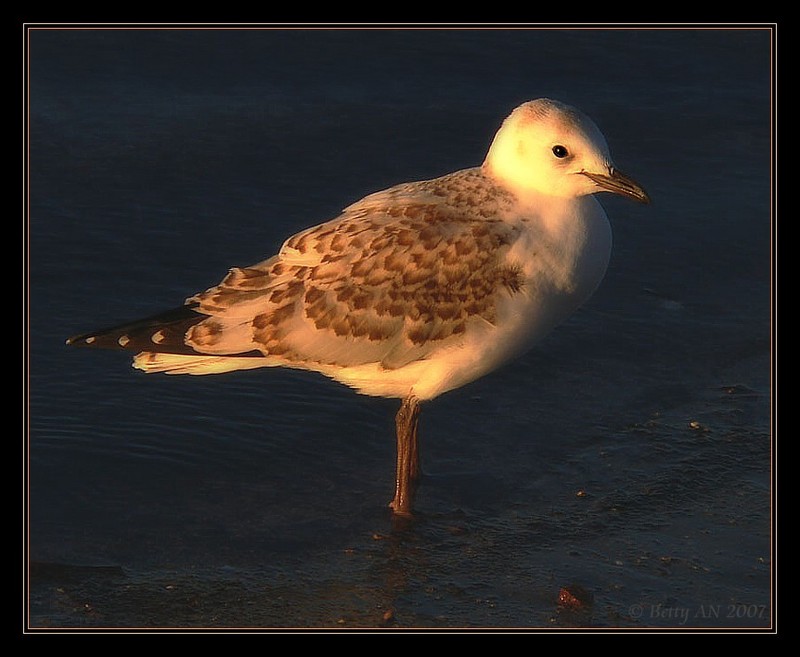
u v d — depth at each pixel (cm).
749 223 1741
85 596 1118
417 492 1272
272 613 1109
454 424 1377
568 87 1997
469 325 1199
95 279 1556
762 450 1346
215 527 1214
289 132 1855
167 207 1694
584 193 1223
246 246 1634
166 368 1227
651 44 2102
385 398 1403
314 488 1276
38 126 1819
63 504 1227
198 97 1917
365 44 2048
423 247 1194
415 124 1889
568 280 1216
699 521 1240
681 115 1956
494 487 1286
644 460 1329
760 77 2045
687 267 1661
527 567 1173
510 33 2098
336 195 1741
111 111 1869
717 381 1467
